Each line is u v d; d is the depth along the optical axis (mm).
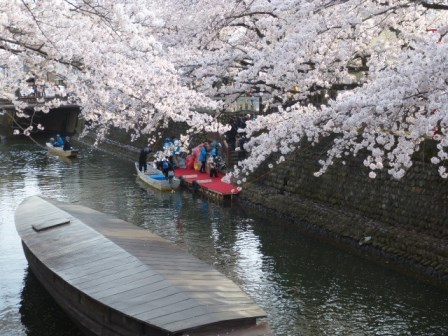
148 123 16422
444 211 14367
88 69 11484
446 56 7848
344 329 11516
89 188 26375
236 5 13000
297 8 11188
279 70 11062
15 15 10445
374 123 9039
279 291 13555
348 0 10555
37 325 12234
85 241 13242
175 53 14047
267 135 11391
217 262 15703
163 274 10719
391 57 12578
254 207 21672
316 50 12523
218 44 15562
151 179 26062
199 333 8523
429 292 13117
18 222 15758
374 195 16844
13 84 12945
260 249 16734
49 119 50469
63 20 10859
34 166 32781
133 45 10695
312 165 19812
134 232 14133
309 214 18859
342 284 13836
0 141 44125
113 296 9992
